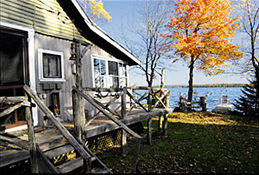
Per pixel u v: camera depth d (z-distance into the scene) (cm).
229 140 734
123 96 579
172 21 1489
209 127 979
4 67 481
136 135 362
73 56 554
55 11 603
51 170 306
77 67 461
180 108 1551
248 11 1466
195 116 1302
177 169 486
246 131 885
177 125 1035
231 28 1348
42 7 565
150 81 1848
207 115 1338
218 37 1377
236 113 1427
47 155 343
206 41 1388
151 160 543
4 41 484
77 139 414
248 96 1434
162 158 558
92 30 684
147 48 1877
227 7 1344
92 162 358
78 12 633
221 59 1430
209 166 502
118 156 565
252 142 700
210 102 2797
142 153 597
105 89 586
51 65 588
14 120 486
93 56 739
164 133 820
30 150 322
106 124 519
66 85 627
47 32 575
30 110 327
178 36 1470
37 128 503
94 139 615
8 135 420
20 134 429
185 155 581
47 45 578
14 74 498
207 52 1434
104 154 581
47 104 564
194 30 1559
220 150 622
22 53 512
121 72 905
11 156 301
